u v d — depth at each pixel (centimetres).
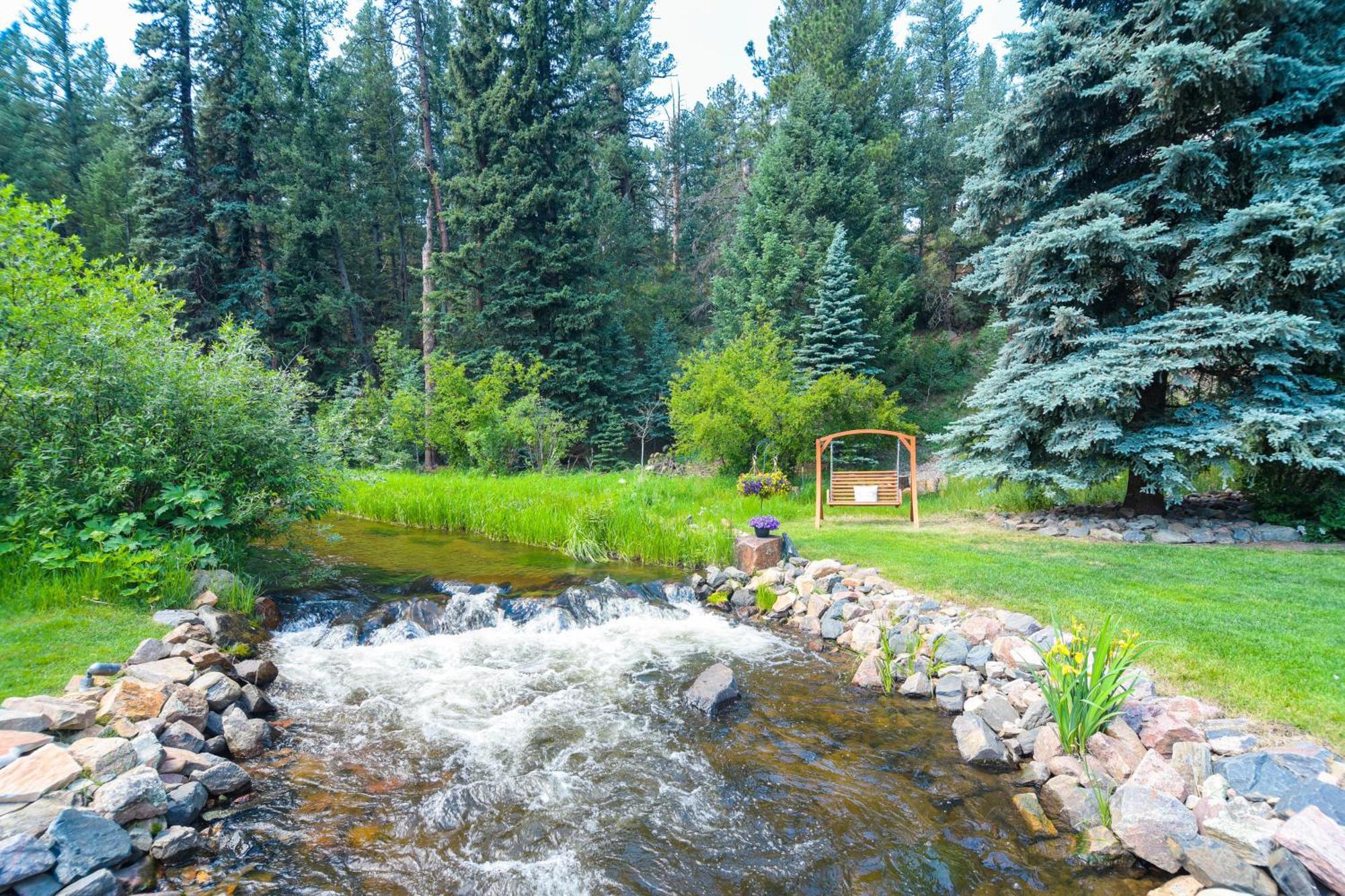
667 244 3838
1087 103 970
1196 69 830
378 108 3055
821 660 620
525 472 2041
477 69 2320
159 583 573
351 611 707
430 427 2030
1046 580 705
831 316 1973
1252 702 420
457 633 691
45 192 2964
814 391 1489
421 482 1573
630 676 582
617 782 406
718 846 344
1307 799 321
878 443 1923
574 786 400
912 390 2330
